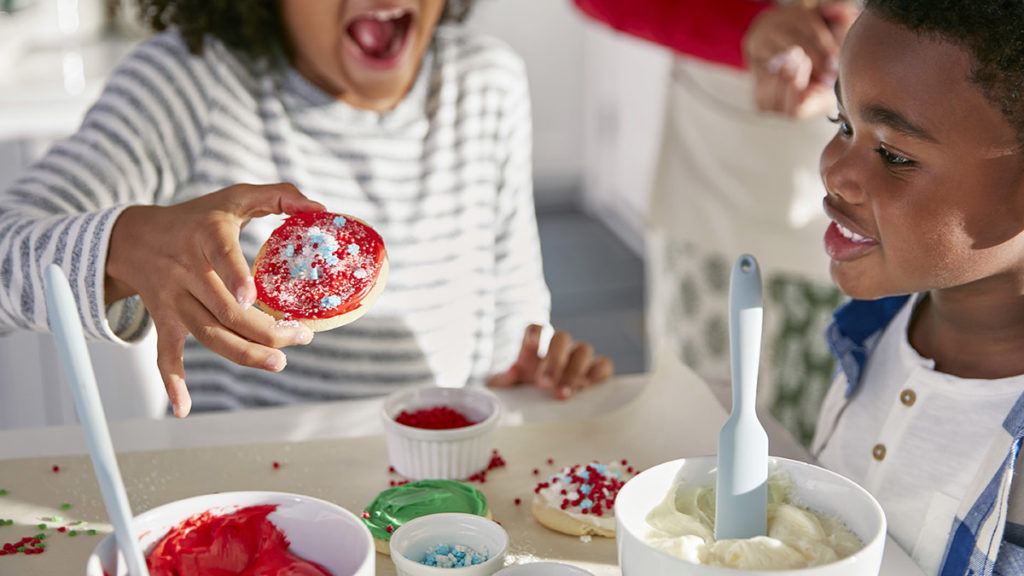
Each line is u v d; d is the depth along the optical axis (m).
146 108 1.17
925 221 0.74
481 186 1.35
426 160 1.31
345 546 0.67
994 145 0.70
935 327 0.88
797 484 0.70
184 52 1.21
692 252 1.86
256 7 1.20
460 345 1.34
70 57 2.12
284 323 0.75
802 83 1.36
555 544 0.80
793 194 1.67
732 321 0.61
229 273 0.74
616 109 3.68
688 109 1.78
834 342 0.96
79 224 0.86
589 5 1.76
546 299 1.45
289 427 1.02
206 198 0.82
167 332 0.80
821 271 1.70
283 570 0.65
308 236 0.79
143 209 0.85
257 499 0.70
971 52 0.69
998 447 0.76
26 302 0.89
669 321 1.97
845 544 0.64
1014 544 0.78
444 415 0.94
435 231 1.31
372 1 1.16
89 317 0.86
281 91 1.26
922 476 0.84
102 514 0.82
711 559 0.62
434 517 0.74
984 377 0.83
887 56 0.72
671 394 0.98
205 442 0.98
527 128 1.43
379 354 1.29
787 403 1.82
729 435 0.63
